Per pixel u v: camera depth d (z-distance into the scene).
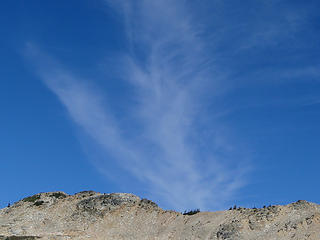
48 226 164.75
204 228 153.88
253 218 152.62
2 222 167.88
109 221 165.62
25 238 151.25
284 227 144.75
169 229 159.25
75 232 158.75
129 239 155.88
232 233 147.12
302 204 154.50
